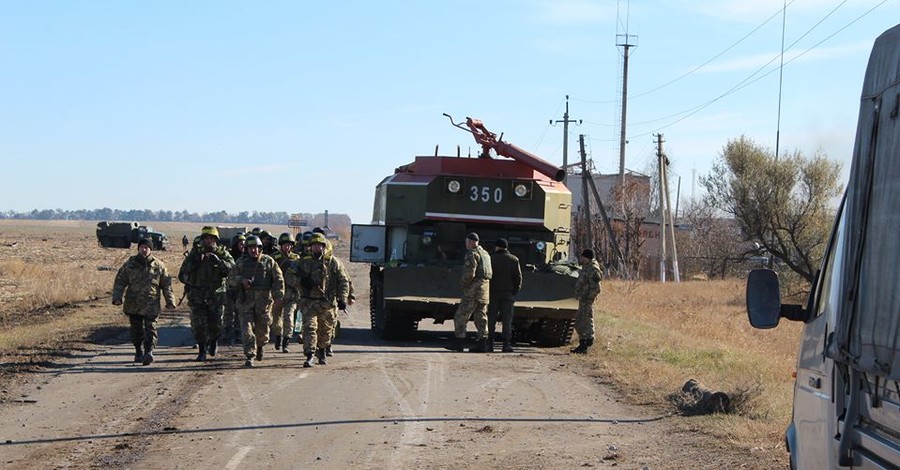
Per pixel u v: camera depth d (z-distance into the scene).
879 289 4.29
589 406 11.92
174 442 9.47
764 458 8.84
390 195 19.47
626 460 8.91
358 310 28.70
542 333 18.92
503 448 9.45
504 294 17.59
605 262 55.94
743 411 11.23
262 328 15.17
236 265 15.09
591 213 65.31
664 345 18.50
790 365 17.20
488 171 19.67
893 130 4.26
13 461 8.59
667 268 60.84
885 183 4.30
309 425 10.41
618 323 23.30
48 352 15.84
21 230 169.50
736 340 22.25
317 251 15.00
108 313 23.86
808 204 39.69
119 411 11.02
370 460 8.88
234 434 9.90
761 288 5.72
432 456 9.08
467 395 12.60
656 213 74.62
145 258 14.88
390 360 15.95
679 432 10.23
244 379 13.57
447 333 21.53
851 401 4.70
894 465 4.07
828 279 5.57
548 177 19.73
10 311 24.36
